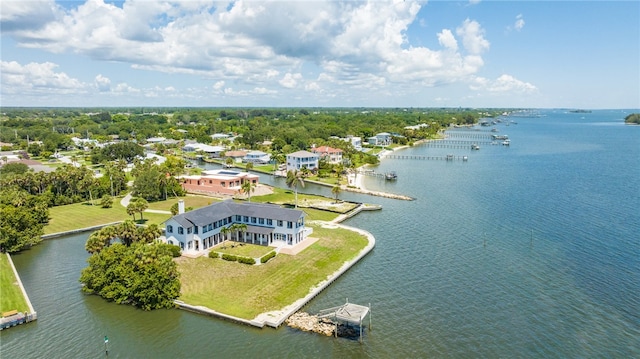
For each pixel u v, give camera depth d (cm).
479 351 5419
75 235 10188
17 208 9438
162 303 6400
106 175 15100
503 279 7462
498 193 14538
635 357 5294
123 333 5838
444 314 6288
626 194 14200
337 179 17475
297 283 7150
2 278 7388
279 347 5497
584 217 11325
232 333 5797
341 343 5569
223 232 9106
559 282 7331
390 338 5681
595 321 6088
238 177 15475
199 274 7469
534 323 6050
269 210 9294
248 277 7369
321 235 9725
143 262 6650
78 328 5956
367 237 9619
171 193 14462
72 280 7512
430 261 8306
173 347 5516
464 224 10831
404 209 12531
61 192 13625
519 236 9794
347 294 6919
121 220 11281
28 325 6028
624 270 7800
